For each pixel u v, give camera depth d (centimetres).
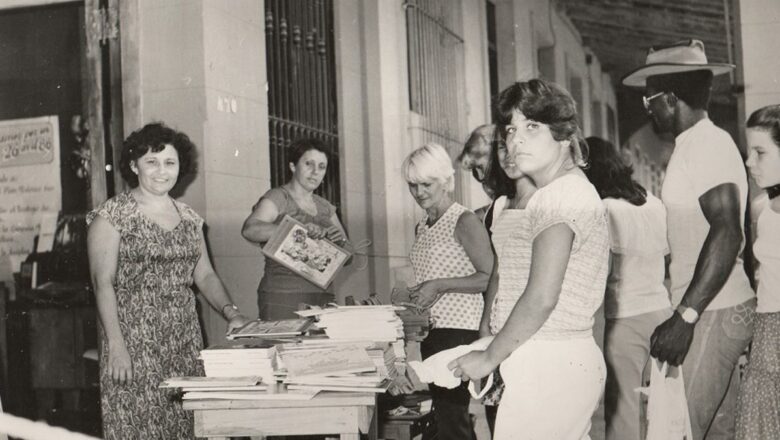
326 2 530
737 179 356
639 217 350
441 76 571
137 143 323
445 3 578
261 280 397
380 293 522
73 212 448
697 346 354
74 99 448
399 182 538
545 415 225
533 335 228
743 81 387
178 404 322
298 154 402
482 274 318
